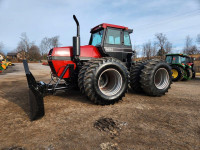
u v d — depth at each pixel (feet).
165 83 13.39
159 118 7.89
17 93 14.52
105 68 9.95
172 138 5.88
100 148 5.17
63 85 12.39
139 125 7.02
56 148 5.16
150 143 5.51
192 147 5.28
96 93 9.64
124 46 13.58
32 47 223.30
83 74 9.93
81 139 5.75
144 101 11.27
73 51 10.91
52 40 209.36
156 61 12.90
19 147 5.23
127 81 10.94
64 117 7.97
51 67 12.10
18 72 49.39
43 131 6.40
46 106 9.87
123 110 9.12
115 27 12.92
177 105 10.27
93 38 14.39
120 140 5.70
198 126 6.97
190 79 30.55
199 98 12.37
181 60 29.22
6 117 8.05
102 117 7.96
